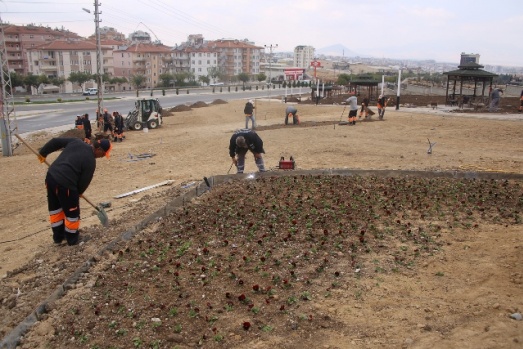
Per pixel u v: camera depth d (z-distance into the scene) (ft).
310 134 64.44
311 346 14.84
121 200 37.04
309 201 29.25
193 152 59.98
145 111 100.27
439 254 21.34
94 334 16.07
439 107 101.76
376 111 94.89
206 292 18.57
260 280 19.38
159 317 16.88
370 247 22.27
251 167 45.83
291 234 24.16
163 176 46.06
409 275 19.42
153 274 20.45
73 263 22.90
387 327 15.70
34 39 340.80
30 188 47.75
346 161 45.65
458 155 46.80
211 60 423.23
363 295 17.84
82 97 250.16
